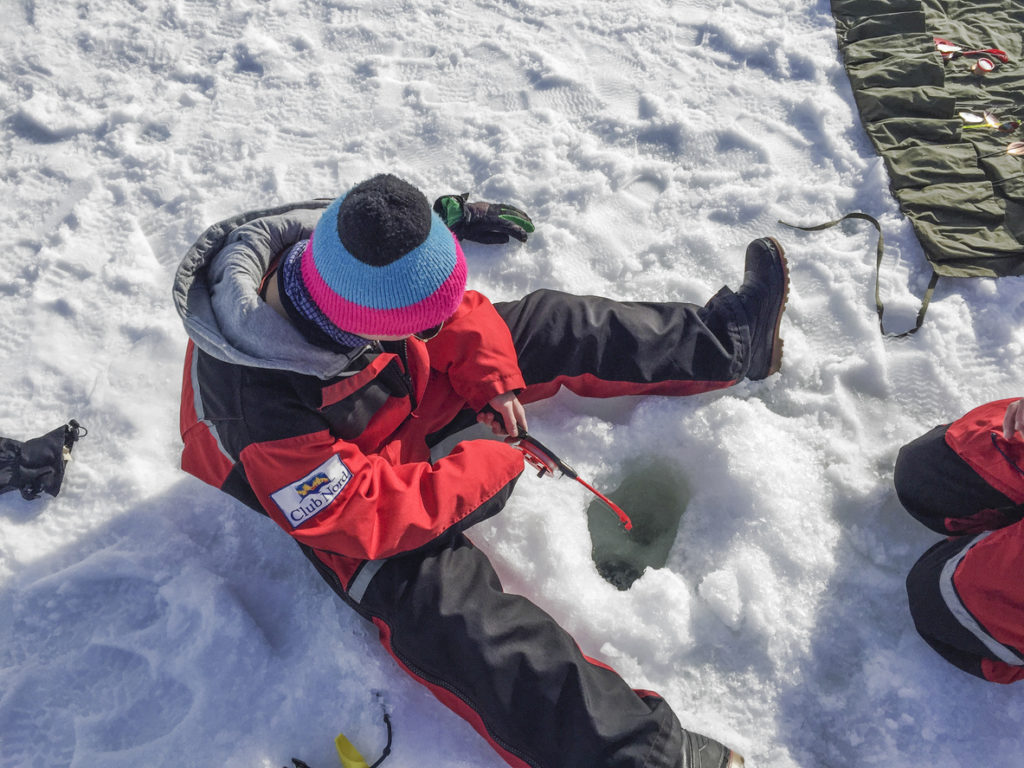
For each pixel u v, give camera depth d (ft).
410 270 4.27
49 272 8.25
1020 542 5.38
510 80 9.74
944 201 8.47
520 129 9.32
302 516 5.45
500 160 9.08
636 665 6.39
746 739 6.18
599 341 6.96
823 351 7.86
